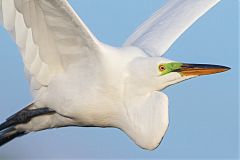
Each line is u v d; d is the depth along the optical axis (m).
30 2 11.98
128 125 12.34
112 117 12.69
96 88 12.46
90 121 12.86
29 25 12.28
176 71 12.35
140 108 12.19
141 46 13.98
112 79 12.36
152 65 12.31
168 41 14.06
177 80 12.38
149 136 11.88
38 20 12.22
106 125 12.90
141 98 12.34
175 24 14.35
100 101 12.51
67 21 12.05
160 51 13.86
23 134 13.91
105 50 12.30
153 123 11.84
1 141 13.91
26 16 12.18
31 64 12.68
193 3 14.63
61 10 11.85
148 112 12.00
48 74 12.88
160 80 12.33
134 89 12.38
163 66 12.34
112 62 12.33
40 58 12.67
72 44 12.44
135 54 12.70
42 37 12.45
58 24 12.20
